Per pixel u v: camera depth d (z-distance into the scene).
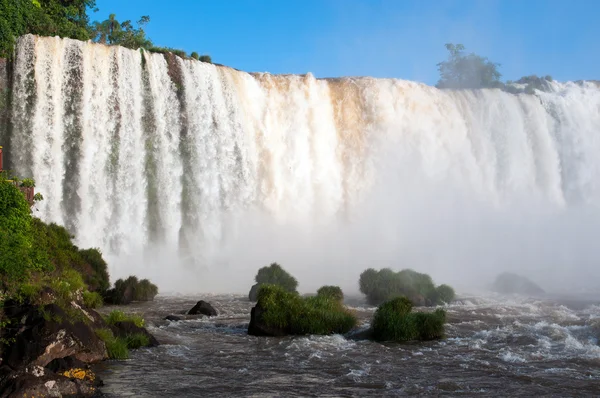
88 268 31.61
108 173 42.66
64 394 14.07
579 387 15.74
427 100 55.50
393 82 54.66
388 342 21.20
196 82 46.25
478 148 56.34
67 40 41.75
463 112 56.69
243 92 48.84
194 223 45.34
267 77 50.81
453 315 27.14
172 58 45.56
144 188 43.91
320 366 17.89
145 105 44.19
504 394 15.14
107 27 57.50
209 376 16.67
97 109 42.34
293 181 49.56
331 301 24.48
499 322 25.31
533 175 57.84
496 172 56.47
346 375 16.86
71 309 17.19
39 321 15.47
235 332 23.36
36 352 14.93
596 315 27.50
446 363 18.22
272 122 49.84
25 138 40.31
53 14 47.25
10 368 14.49
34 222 29.75
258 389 15.49
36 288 16.77
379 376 16.80
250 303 32.16
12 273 16.94
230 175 47.09
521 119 58.38
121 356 18.23
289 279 33.50
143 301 32.56
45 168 40.59
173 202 44.66
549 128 59.53
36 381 13.78
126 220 42.97
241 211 47.25
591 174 59.91
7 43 39.97
